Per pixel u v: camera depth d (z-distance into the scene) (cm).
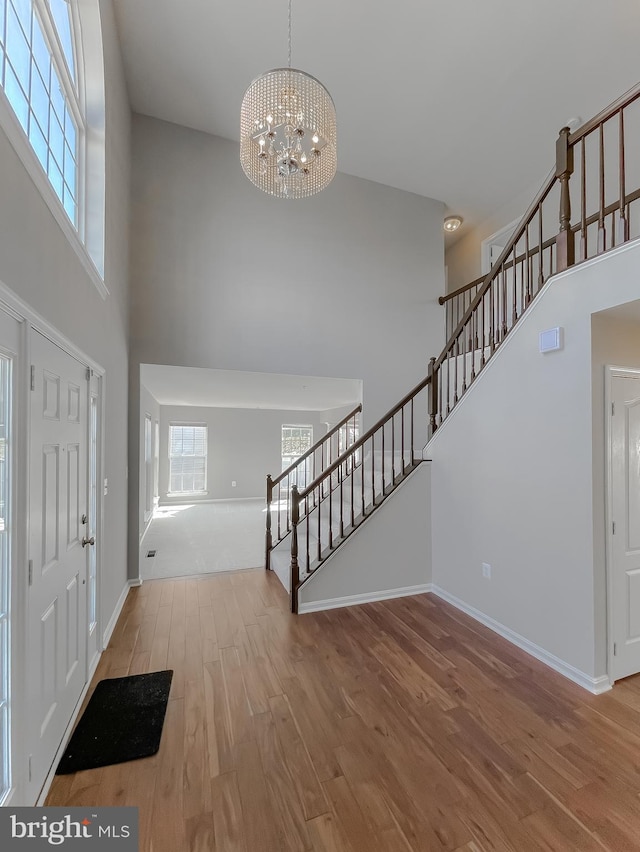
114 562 305
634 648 230
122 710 200
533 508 255
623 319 228
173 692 214
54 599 169
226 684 221
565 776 160
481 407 302
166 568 425
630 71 343
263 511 785
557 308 240
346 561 331
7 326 126
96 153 258
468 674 231
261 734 183
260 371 441
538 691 215
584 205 227
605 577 221
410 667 238
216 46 327
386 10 295
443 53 329
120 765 165
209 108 394
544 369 248
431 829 138
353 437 641
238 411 927
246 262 438
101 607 255
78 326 204
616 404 227
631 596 230
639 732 184
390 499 347
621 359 229
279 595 351
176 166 412
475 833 136
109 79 277
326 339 474
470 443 313
